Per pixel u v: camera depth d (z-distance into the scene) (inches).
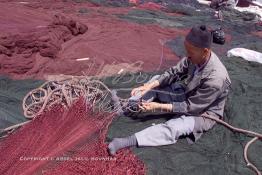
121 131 159.8
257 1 564.1
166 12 428.5
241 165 145.6
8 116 159.0
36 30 260.8
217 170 142.6
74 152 139.3
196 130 157.8
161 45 279.0
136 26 320.2
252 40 338.3
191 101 158.9
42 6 351.9
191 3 505.4
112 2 420.2
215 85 153.6
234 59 251.6
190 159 147.6
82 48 246.4
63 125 149.0
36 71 210.7
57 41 241.4
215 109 165.3
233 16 437.1
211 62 154.8
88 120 154.6
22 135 142.9
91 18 330.6
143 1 459.5
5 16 297.1
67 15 327.6
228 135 162.1
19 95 180.7
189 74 168.1
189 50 152.4
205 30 147.5
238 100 185.8
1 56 211.9
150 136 150.2
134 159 141.3
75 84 175.9
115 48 257.4
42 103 164.4
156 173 139.0
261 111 180.9
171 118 169.9
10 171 127.4
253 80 214.8
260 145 157.4
